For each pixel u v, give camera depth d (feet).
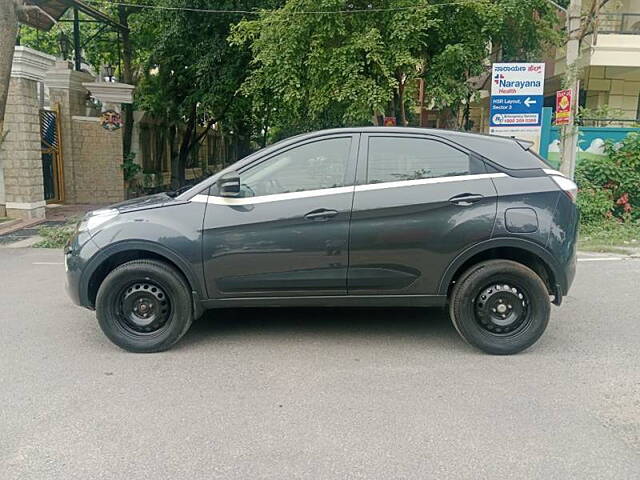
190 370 14.06
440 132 15.38
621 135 37.14
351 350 15.43
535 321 15.01
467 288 14.93
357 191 14.93
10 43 34.50
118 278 15.02
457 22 36.45
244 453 10.30
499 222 14.71
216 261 14.96
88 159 55.47
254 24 39.81
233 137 93.66
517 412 11.83
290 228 14.85
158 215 15.06
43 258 28.86
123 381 13.39
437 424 11.32
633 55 46.50
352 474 9.66
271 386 13.11
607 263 26.63
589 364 14.47
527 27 39.29
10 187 40.91
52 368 14.20
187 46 52.31
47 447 10.50
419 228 14.82
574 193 15.30
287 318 18.19
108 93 55.21
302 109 42.60
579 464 9.94
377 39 35.09
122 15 58.23
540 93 33.42
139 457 10.18
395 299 15.31
